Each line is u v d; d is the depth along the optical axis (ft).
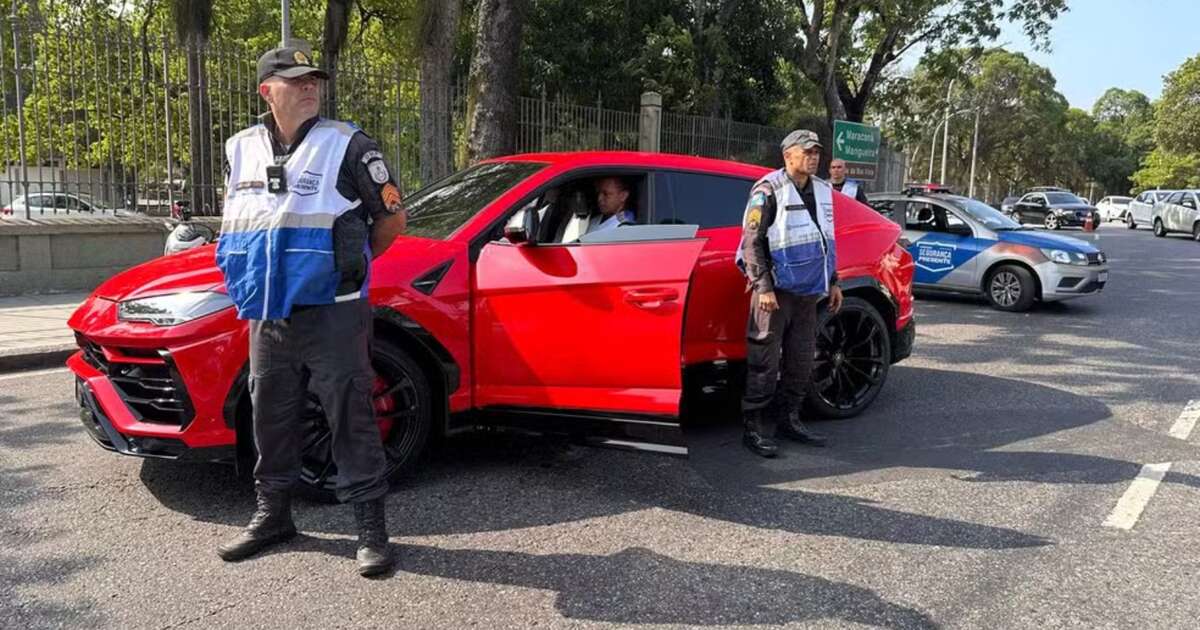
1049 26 69.21
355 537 11.55
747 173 16.93
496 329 13.35
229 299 11.78
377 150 10.21
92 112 30.73
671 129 50.78
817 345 17.37
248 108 33.45
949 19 71.56
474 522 12.16
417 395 12.93
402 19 66.64
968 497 13.57
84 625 9.25
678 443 12.80
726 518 12.55
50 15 32.73
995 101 210.18
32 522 11.88
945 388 21.08
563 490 13.51
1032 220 113.91
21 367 21.21
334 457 10.52
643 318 12.75
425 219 14.56
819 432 17.15
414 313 12.64
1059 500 13.48
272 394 10.46
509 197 14.16
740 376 16.26
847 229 17.99
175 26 39.01
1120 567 11.15
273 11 78.84
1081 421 18.22
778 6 68.95
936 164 245.24
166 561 10.79
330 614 9.55
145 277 12.54
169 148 31.96
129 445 11.89
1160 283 45.34
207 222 32.07
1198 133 173.99
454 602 9.87
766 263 14.60
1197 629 9.63
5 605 9.64
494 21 33.91
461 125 40.04
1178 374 23.03
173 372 11.45
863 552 11.46
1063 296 33.19
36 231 29.37
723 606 9.90
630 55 63.52
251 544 10.89
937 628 9.56
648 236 13.09
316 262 9.67
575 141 43.75
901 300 18.67
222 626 9.27
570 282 13.01
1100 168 274.57
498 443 15.70
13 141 29.14
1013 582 10.68
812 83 68.74
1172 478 14.60
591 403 13.17
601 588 10.27
